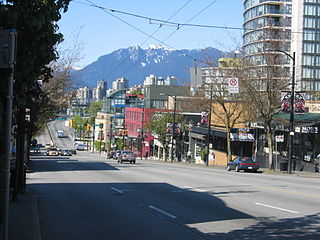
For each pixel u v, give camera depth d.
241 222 10.91
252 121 46.78
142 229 10.22
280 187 20.14
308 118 42.75
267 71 41.19
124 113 129.88
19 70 8.96
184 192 17.97
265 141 50.94
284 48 42.25
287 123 43.00
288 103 36.62
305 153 42.53
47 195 17.30
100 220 11.54
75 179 25.73
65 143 159.88
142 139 84.62
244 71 43.09
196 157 71.12
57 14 9.56
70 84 40.38
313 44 92.81
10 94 6.12
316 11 93.75
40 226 10.75
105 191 18.70
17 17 8.19
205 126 64.69
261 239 8.91
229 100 57.69
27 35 8.79
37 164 46.38
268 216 11.77
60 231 10.14
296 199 15.38
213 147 64.88
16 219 11.09
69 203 14.91
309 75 92.06
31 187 20.73
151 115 82.12
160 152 88.75
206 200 15.24
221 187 20.09
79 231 10.12
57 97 39.59
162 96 109.88
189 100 61.78
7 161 6.17
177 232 9.80
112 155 76.00
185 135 76.06
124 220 11.49
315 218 11.40
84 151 144.88
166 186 20.81
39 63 9.27
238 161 40.09
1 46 6.11
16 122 16.33
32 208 12.97
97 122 150.38
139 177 27.00
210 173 31.97
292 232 9.59
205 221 11.14
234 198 15.71
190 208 13.41
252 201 14.84
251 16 101.88
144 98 112.56
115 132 113.94
